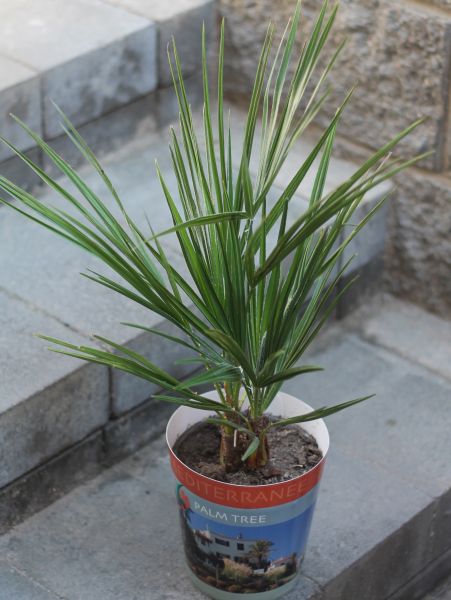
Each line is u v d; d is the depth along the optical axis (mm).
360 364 2736
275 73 3004
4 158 2684
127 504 2322
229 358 1889
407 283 2934
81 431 2314
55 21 2885
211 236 1813
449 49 2609
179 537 2248
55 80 2711
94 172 2883
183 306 1764
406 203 2838
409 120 2758
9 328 2346
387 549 2291
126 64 2859
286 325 1823
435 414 2596
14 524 2254
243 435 1953
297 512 1942
